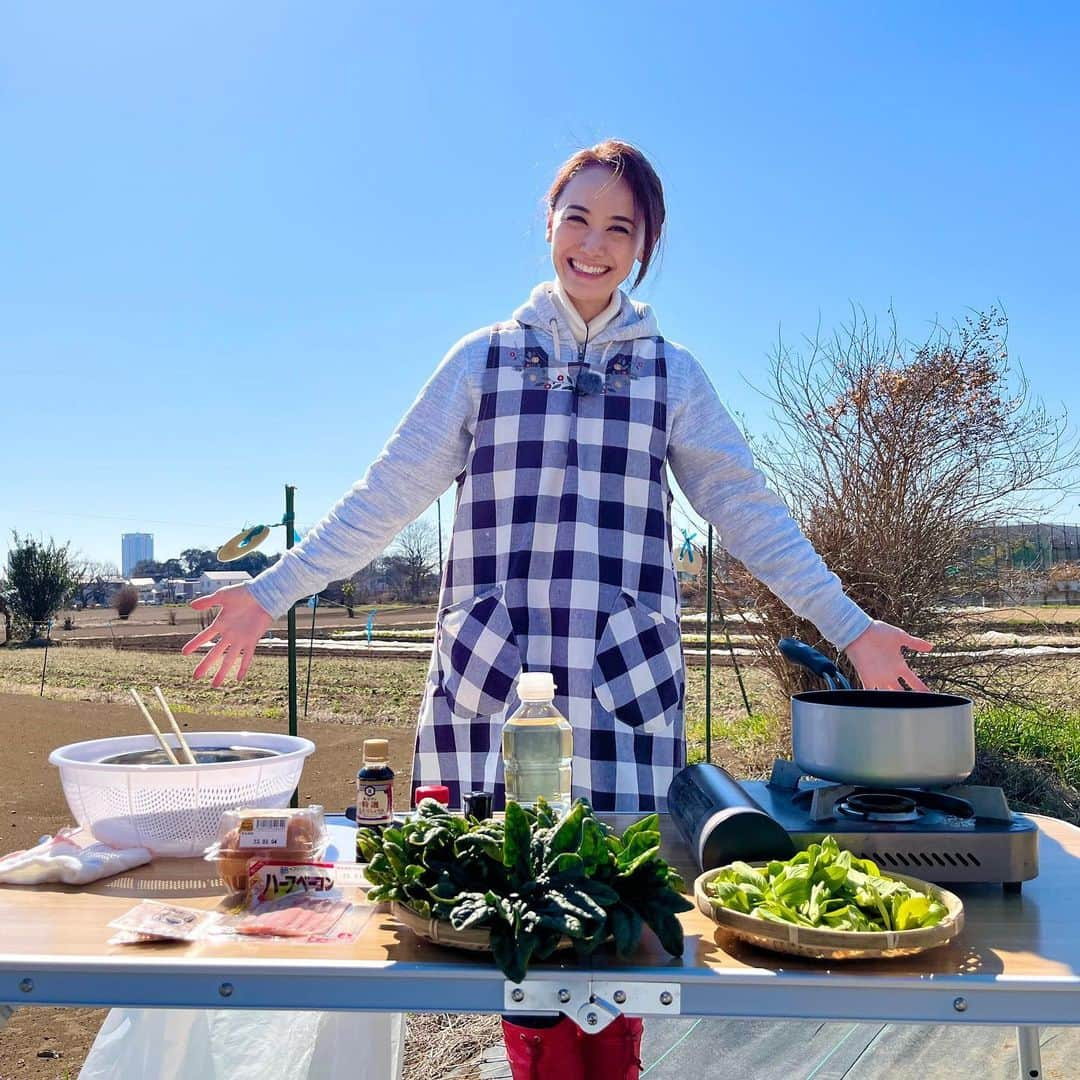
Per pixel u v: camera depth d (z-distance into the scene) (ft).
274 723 33.45
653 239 6.31
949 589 21.58
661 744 5.99
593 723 5.86
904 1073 7.70
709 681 19.67
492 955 3.49
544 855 3.64
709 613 19.76
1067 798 19.29
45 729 32.86
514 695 5.91
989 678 21.68
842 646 5.83
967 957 3.51
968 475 21.66
